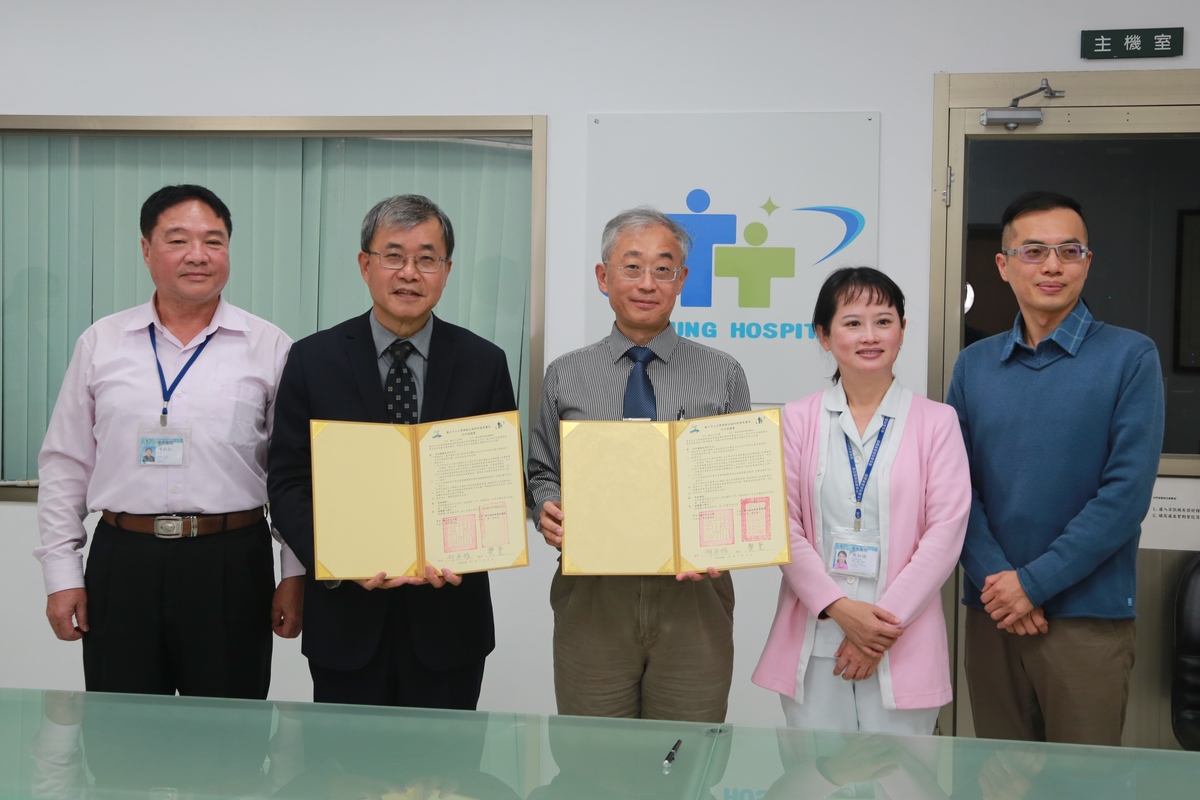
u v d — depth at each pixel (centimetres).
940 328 277
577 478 166
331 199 295
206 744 109
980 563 178
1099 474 177
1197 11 267
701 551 163
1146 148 275
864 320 170
